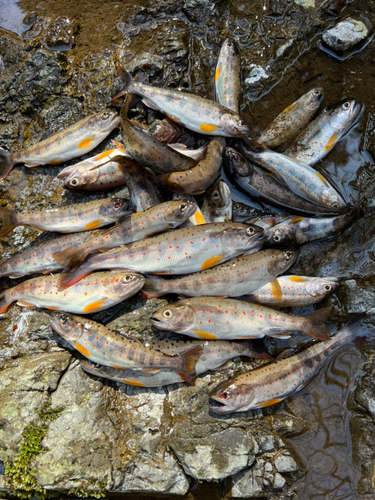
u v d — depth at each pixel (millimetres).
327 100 605
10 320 547
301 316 513
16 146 623
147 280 518
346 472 493
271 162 566
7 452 482
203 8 640
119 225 527
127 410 504
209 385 507
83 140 583
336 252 552
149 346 503
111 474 479
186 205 520
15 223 550
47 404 497
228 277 522
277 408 514
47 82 622
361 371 518
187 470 484
